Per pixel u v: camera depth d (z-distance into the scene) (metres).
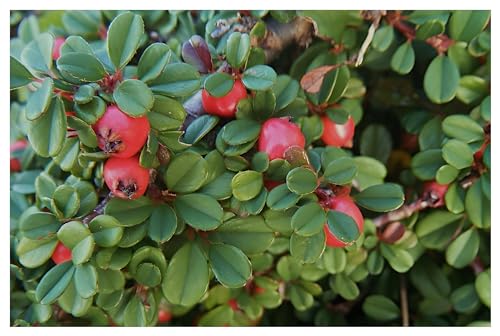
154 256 0.17
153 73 0.16
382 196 0.17
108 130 0.16
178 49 0.19
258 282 0.20
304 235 0.16
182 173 0.17
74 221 0.17
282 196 0.17
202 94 0.18
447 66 0.19
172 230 0.17
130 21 0.16
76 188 0.17
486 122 0.19
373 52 0.20
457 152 0.18
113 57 0.16
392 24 0.19
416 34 0.19
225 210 0.17
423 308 0.20
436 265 0.20
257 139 0.17
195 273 0.17
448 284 0.20
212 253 0.17
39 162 0.20
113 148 0.16
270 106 0.17
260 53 0.18
